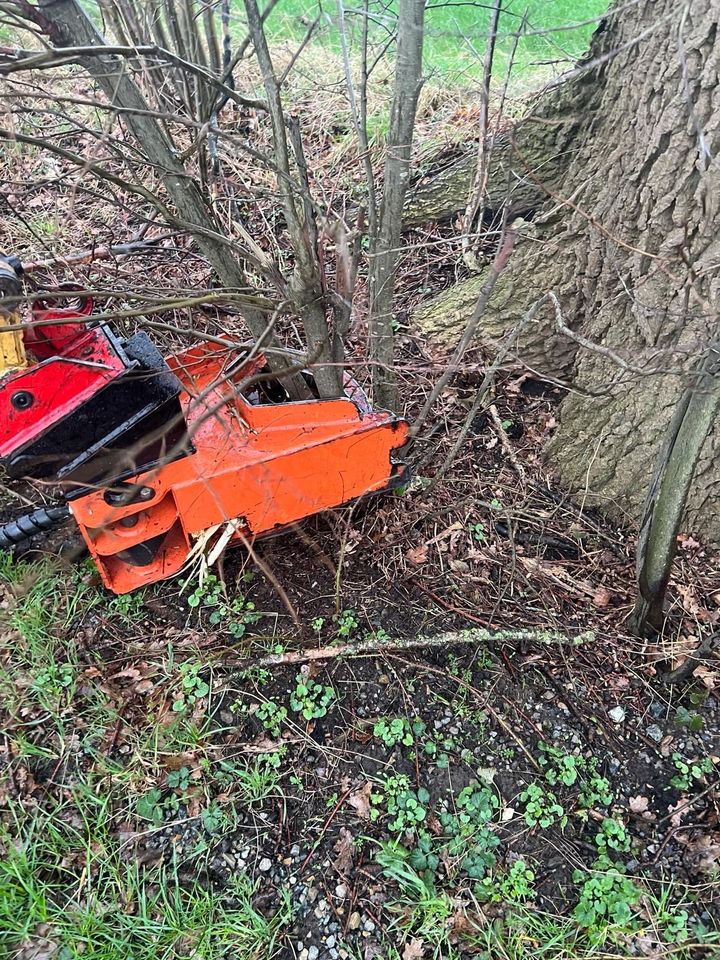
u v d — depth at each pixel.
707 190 2.52
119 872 2.29
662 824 2.38
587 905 2.20
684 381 2.74
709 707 2.62
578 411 3.25
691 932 2.16
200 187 2.61
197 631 2.81
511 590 2.93
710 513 2.99
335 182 4.36
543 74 5.27
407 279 4.10
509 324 3.52
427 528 3.12
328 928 2.20
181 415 1.95
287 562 3.00
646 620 2.73
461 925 2.18
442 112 4.88
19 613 2.82
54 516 2.82
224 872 2.30
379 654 2.73
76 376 2.30
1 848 2.31
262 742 2.56
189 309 3.14
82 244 4.20
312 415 2.58
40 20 1.87
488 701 2.63
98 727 2.57
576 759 2.51
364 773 2.49
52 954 2.10
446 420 3.47
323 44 5.55
